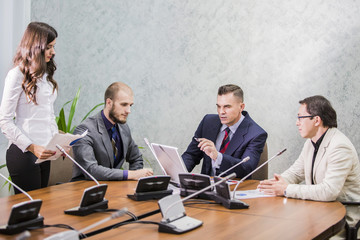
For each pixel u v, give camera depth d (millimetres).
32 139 2586
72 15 4480
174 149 2369
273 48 3662
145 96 4195
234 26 3797
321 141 2379
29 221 1593
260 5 3691
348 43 3398
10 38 4062
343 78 3428
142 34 4188
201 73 3939
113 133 2885
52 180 2898
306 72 3553
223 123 2957
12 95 2498
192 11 3955
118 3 4281
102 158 2785
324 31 3475
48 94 2680
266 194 2260
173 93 4066
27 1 4172
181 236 1520
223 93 2926
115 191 2328
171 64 4066
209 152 2732
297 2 3559
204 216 1811
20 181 2576
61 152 2348
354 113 3400
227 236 1524
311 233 1574
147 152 4199
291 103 3619
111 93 2789
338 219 1782
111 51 4332
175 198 1713
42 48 2533
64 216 1788
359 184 2332
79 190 2350
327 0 3453
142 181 2115
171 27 4055
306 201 2125
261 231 1593
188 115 4008
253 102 3760
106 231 1577
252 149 2867
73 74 4504
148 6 4152
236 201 1950
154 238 1494
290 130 3637
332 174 2197
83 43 4449
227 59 3836
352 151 2273
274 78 3672
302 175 2596
